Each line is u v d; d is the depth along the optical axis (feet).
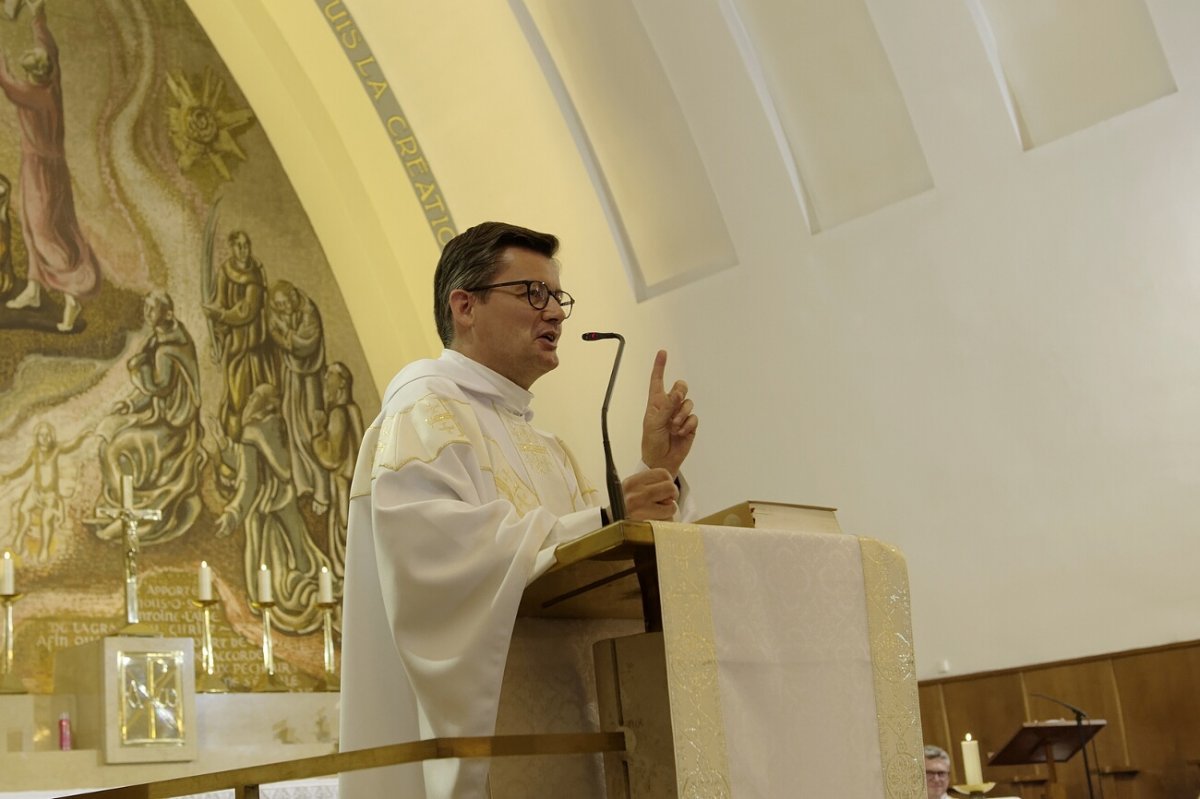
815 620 11.36
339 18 47.32
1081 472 38.27
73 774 34.78
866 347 41.86
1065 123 39.06
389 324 50.24
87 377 43.60
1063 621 38.37
